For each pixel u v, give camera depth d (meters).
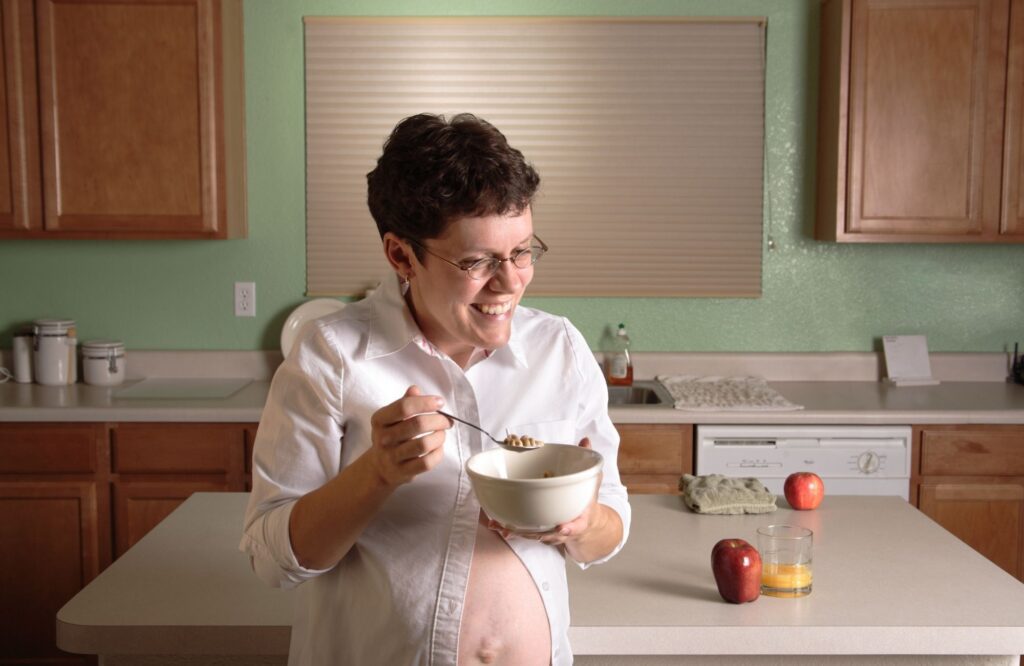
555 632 1.28
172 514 1.98
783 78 3.65
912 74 3.33
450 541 1.22
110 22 3.29
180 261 3.73
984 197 3.35
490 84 3.62
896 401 3.34
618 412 3.19
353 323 1.25
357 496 1.09
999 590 1.60
